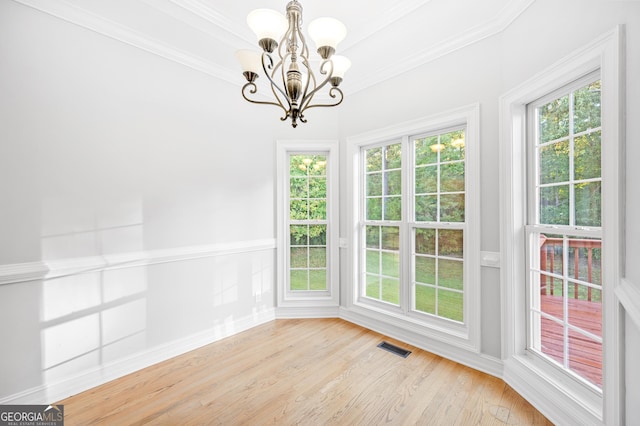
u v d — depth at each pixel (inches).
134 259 87.7
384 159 118.2
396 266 113.5
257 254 122.1
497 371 83.0
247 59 57.4
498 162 82.4
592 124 60.5
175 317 97.3
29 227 70.7
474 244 87.4
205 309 105.1
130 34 86.7
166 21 84.0
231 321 112.9
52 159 73.9
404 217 108.7
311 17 88.7
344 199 127.4
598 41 53.2
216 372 85.9
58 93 74.7
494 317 84.0
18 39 69.1
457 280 95.7
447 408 69.6
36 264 71.2
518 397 73.7
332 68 55.7
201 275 104.3
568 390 63.4
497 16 80.0
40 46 72.0
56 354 74.4
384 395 74.6
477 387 78.0
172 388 78.2
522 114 78.0
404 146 108.5
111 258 83.4
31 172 71.0
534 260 76.4
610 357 51.8
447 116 93.4
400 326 106.0
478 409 69.2
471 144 87.7
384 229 117.8
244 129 117.7
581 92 62.9
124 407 70.5
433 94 97.1
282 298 128.8
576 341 64.8
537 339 75.8
